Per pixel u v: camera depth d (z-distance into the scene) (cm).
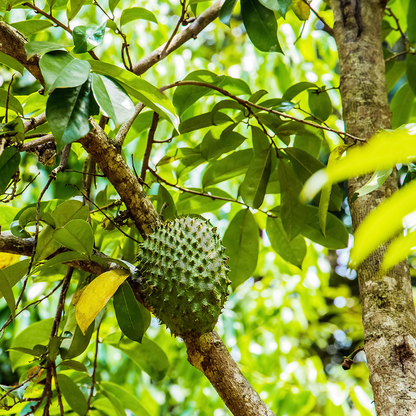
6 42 144
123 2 346
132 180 164
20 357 222
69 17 174
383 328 143
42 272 208
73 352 176
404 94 267
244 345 419
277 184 230
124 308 160
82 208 166
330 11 262
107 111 127
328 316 744
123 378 372
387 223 46
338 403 346
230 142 216
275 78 366
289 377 386
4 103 164
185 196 239
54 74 121
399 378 134
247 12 189
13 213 207
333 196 205
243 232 227
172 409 518
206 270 147
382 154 47
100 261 161
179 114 214
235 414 147
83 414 205
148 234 168
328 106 231
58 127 124
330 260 761
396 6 285
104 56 331
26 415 178
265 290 468
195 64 378
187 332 147
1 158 153
